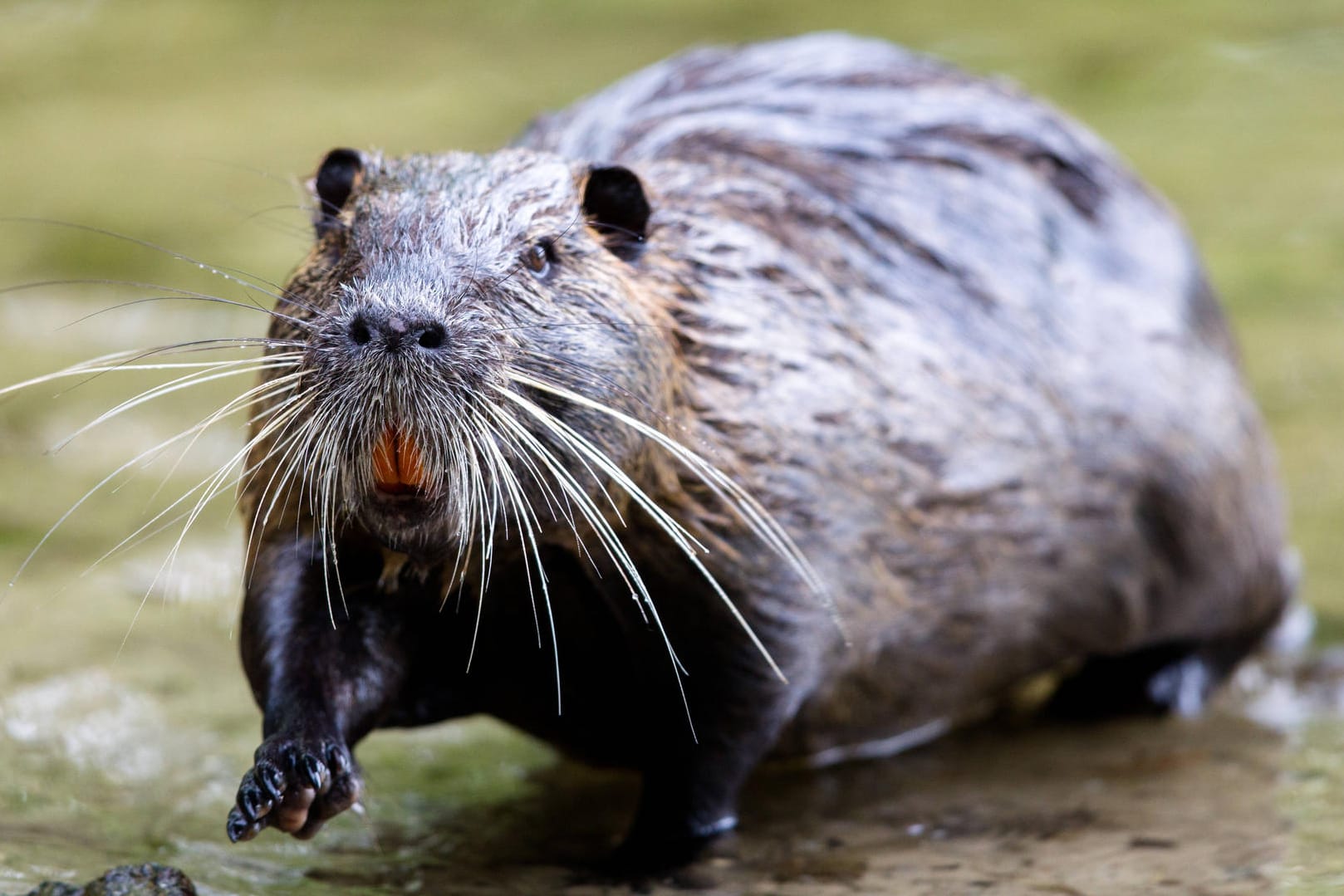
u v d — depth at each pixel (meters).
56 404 15.84
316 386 7.46
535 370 7.70
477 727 11.16
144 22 29.61
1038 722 11.62
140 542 13.24
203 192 21.70
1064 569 10.78
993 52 25.73
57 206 21.41
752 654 9.02
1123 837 9.36
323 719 8.17
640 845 9.22
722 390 8.89
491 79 25.73
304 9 30.03
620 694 9.41
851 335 9.64
